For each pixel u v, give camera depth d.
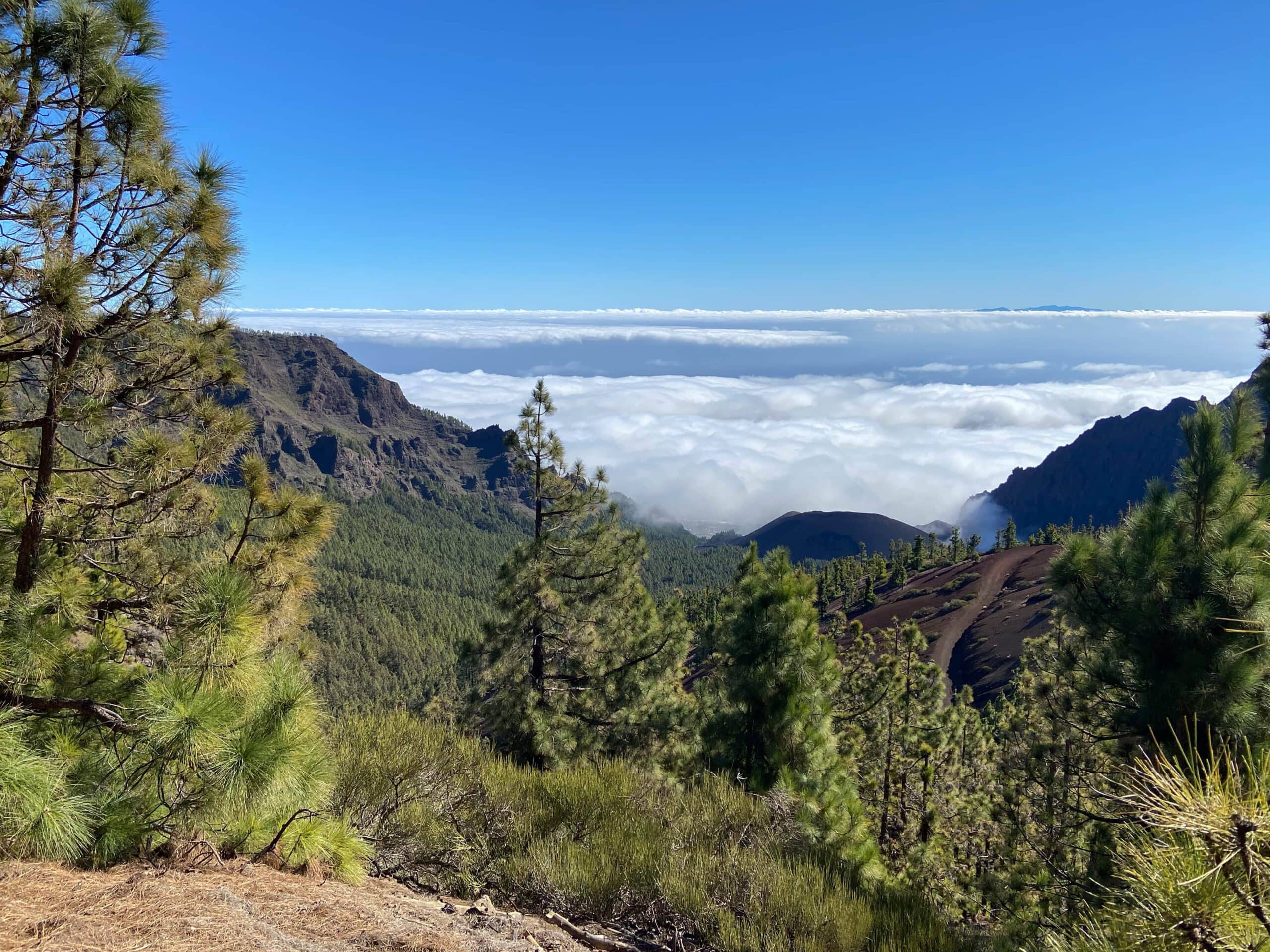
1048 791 9.68
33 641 4.48
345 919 3.70
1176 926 2.20
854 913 5.12
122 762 4.11
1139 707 7.46
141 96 5.21
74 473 6.17
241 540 6.05
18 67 4.96
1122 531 7.79
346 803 5.97
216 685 4.11
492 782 6.86
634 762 15.68
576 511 17.28
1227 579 6.71
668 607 18.22
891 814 21.92
